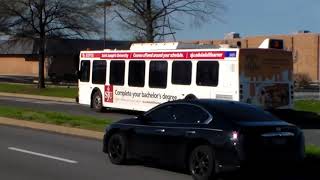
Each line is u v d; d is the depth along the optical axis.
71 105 35.44
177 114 11.81
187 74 24.62
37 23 50.75
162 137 11.84
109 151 13.23
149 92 26.70
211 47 25.50
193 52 24.36
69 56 83.38
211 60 23.55
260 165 10.46
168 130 11.73
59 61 83.25
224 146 10.52
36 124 20.98
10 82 67.88
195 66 24.23
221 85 23.11
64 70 83.38
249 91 22.78
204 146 10.91
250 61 22.81
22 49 89.38
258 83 23.03
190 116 11.52
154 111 12.38
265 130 10.57
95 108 30.22
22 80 74.00
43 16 50.66
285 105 23.75
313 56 72.31
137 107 27.48
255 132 10.46
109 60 29.34
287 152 10.77
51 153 14.72
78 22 51.03
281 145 10.70
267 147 10.53
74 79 72.06
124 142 12.83
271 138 10.60
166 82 25.69
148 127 12.25
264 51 23.17
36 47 53.03
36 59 89.00
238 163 10.33
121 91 28.47
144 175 11.69
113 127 13.16
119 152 12.94
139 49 27.53
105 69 29.64
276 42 24.12
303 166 11.94
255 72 22.95
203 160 10.93
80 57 31.44
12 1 49.09
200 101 11.65
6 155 14.29
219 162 10.59
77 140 17.75
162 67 26.02
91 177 11.36
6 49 64.44
